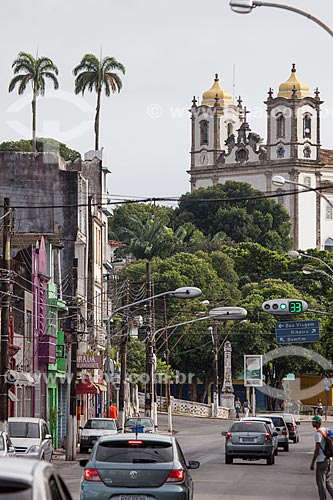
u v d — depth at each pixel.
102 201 158.75
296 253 115.88
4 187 138.00
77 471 75.88
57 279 124.88
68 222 137.12
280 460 95.69
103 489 38.97
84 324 129.62
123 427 119.31
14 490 21.20
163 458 39.41
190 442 134.12
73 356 93.12
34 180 138.12
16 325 104.50
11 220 84.62
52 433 112.62
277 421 114.06
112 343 161.25
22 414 103.75
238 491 61.09
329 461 52.28
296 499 56.69
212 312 134.50
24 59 186.12
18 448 69.94
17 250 118.94
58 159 139.12
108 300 161.12
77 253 139.62
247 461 93.19
